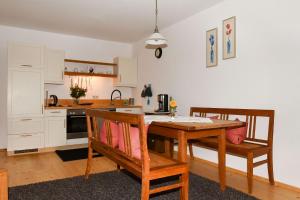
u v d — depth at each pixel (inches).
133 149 71.1
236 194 88.7
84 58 199.0
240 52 115.0
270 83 101.7
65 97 190.2
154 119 94.3
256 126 107.7
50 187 94.7
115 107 187.5
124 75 203.3
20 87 152.9
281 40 97.3
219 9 126.9
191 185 97.7
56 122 163.9
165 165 71.2
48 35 183.5
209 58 133.0
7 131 153.6
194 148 143.6
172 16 147.1
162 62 175.5
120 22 159.2
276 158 99.5
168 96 167.0
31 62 156.9
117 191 91.1
